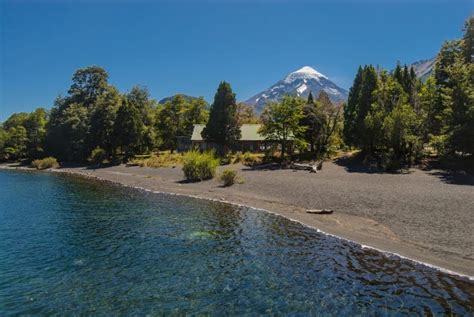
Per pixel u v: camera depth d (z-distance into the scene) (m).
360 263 14.73
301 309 11.01
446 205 23.30
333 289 12.34
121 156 78.69
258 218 23.38
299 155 59.44
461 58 47.38
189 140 80.38
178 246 17.56
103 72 102.06
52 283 13.23
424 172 41.41
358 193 29.39
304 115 59.66
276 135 58.44
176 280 13.38
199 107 93.38
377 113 48.97
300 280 13.16
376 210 23.33
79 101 97.38
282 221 22.41
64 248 17.42
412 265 14.27
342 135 64.38
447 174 39.16
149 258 15.84
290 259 15.43
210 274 13.91
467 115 39.09
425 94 52.00
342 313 10.70
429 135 46.88
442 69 49.50
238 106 85.19
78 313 11.03
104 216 24.67
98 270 14.49
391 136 46.03
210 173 43.25
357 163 50.94
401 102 48.94
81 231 20.62
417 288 12.22
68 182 47.53
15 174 62.72
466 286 12.22
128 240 18.69
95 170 65.12
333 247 16.95
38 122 101.62
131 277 13.73
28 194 35.84
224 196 32.16
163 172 53.16
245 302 11.55
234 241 18.27
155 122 91.50
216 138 67.06
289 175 43.84
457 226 18.69
